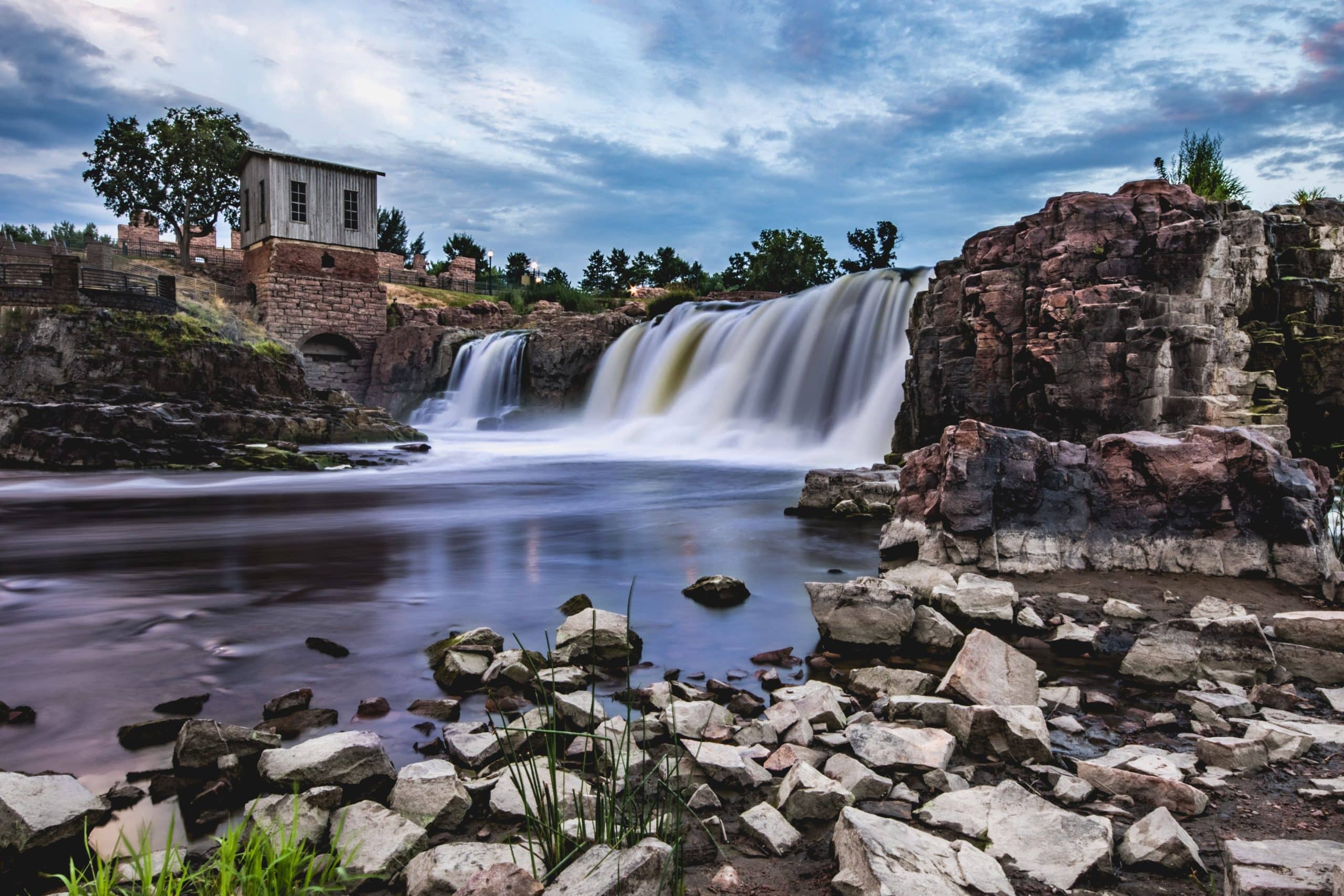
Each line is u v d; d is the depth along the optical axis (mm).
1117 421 14984
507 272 79750
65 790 3447
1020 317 16578
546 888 2748
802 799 3502
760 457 25938
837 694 4984
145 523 13328
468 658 5617
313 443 28078
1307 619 5641
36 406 23062
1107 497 7707
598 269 75750
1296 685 5328
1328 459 15609
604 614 6172
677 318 36750
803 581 8836
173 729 4570
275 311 43531
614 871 2742
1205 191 20734
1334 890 2549
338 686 5430
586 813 3449
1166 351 14750
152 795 3775
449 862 2998
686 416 32156
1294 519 6953
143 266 45250
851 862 2951
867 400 26031
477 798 3676
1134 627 6320
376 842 3195
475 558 10156
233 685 5441
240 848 3191
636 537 11758
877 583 6418
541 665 5648
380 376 46500
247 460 22953
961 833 3305
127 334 27203
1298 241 17328
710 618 7281
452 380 44938
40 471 21438
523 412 39656
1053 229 16391
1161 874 3051
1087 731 4645
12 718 4789
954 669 5070
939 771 3889
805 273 47688
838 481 14086
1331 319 16500
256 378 30297
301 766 3664
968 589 6801
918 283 26000
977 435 7945
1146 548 7449
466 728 4500
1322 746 4234
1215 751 4062
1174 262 15234
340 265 45781
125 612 7324
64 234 65188
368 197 46750
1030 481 7789
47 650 6172
